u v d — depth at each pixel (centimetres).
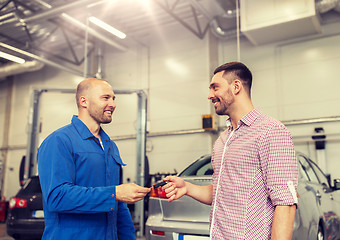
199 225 264
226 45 856
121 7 834
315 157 717
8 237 573
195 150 858
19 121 1234
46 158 143
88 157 150
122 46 980
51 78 1170
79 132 153
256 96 795
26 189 453
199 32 865
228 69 137
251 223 120
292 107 754
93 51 1058
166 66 943
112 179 160
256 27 683
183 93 903
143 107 591
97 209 138
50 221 144
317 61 742
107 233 151
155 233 277
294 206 117
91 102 159
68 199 136
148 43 982
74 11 798
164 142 905
